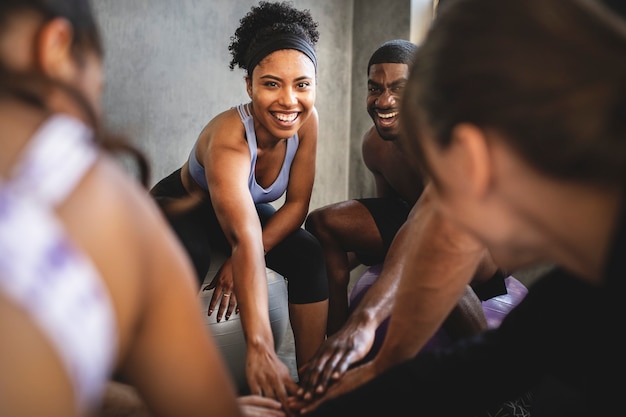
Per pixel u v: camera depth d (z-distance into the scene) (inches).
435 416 36.3
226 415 26.1
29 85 19.6
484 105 21.8
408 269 41.0
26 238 16.7
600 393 29.2
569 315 31.3
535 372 35.4
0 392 15.8
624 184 21.7
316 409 37.6
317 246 79.1
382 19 137.1
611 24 21.3
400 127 26.6
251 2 129.3
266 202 84.2
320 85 139.3
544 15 21.4
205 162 74.5
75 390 17.2
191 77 124.0
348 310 85.4
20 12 20.0
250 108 77.7
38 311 16.3
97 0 112.9
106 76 115.0
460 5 23.2
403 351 43.1
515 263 26.5
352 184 146.1
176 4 120.8
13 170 17.8
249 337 58.9
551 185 22.1
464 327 64.7
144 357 23.8
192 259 77.2
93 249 18.8
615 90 20.4
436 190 26.0
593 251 23.7
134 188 22.0
